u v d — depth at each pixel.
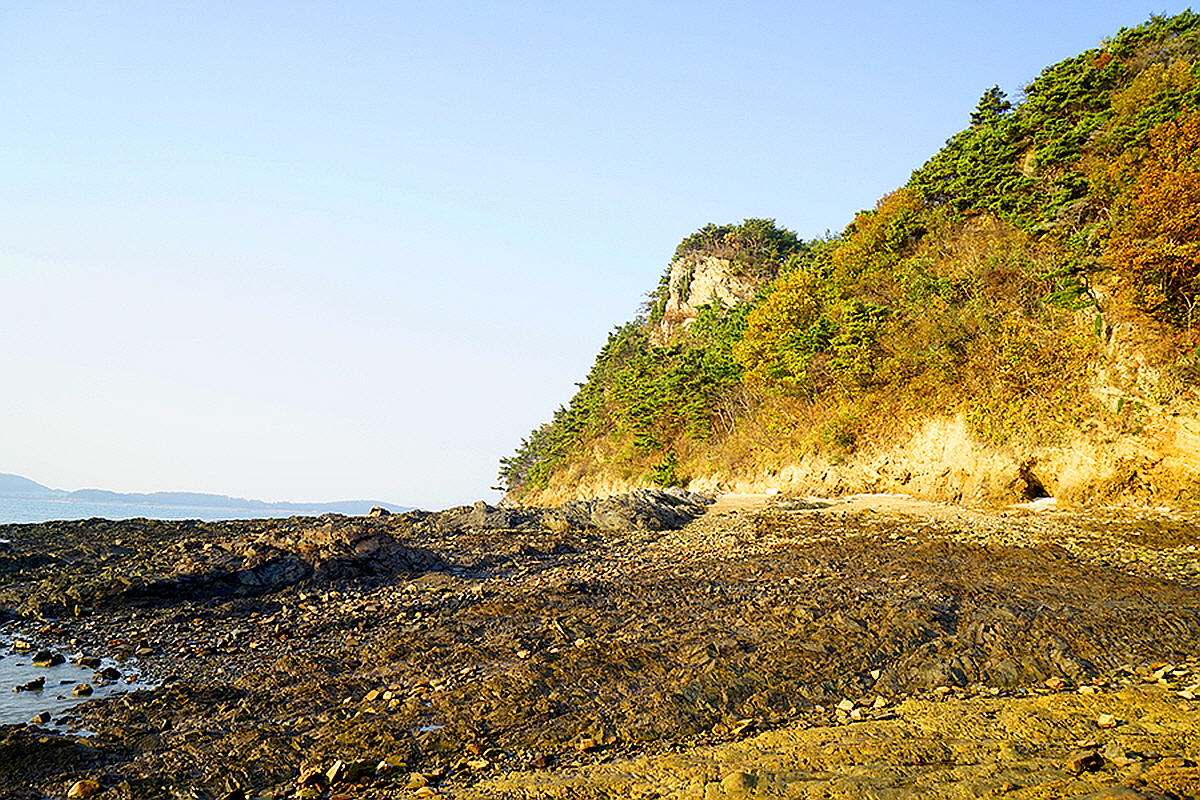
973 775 6.28
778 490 40.66
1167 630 12.10
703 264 86.69
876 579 16.86
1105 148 33.78
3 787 6.53
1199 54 38.34
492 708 8.73
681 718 8.52
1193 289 25.80
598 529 29.38
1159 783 5.67
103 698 9.22
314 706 8.88
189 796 6.56
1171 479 25.27
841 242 52.94
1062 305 30.00
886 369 35.25
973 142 42.84
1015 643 11.29
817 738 7.82
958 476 31.30
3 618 13.94
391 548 20.00
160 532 25.14
